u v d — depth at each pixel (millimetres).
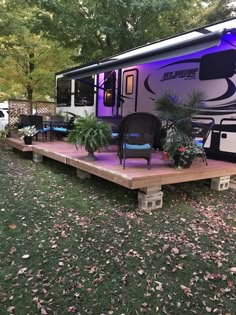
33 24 9953
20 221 3107
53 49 11141
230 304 1958
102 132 4250
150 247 2637
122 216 3291
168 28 10734
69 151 5340
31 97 12234
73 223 3088
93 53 11164
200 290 2086
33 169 5383
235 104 4723
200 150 4039
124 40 10281
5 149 7703
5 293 2008
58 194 3979
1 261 2367
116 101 7574
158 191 3525
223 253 2561
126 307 1920
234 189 4445
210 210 3566
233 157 4797
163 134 4168
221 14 10914
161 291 2070
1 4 8328
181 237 2834
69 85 9008
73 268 2303
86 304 1936
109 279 2186
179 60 5707
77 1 9867
